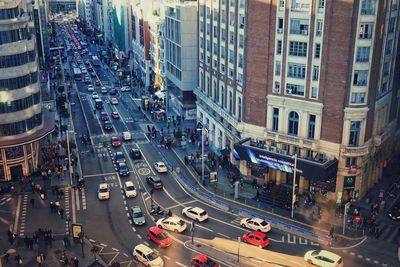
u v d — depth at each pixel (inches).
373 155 2886.3
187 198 2952.8
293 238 2455.7
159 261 2188.7
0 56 2992.1
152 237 2427.4
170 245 2394.2
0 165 3206.2
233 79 3248.0
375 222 2551.7
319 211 2669.8
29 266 2223.2
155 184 3061.0
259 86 2940.5
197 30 3902.6
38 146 3646.7
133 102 5221.5
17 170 3280.0
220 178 3218.5
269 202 2847.0
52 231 2554.1
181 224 2522.1
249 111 3046.3
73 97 5438.0
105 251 2347.4
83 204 2874.0
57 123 4421.8
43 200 2928.2
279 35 2768.2
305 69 2719.0
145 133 4173.2
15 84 3085.6
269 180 3061.0
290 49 2748.5
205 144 3873.0
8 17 2989.7
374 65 2591.0
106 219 2682.1
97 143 3922.2
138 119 4584.2
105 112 4808.1
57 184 3147.1
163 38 5002.5
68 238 2454.5
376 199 2869.1
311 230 2519.7
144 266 2214.6
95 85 6038.4
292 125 2881.4
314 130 2785.4
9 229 2566.4
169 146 3799.2
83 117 4655.5
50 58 7564.0
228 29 3248.0
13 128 3152.1
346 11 2481.5
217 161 3518.7
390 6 2635.3
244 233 2511.1
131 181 3201.3
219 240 2442.2
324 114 2709.2
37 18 4532.5
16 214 2753.4
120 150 3767.2
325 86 2659.9
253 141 3075.8
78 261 2230.6
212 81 3673.7
